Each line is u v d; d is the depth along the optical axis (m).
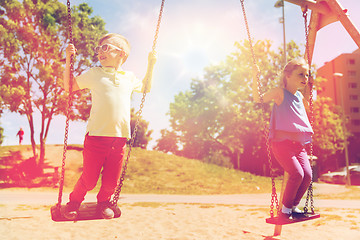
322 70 67.88
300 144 3.75
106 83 3.14
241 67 30.23
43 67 19.56
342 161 52.28
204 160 32.59
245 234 5.78
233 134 35.16
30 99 20.89
